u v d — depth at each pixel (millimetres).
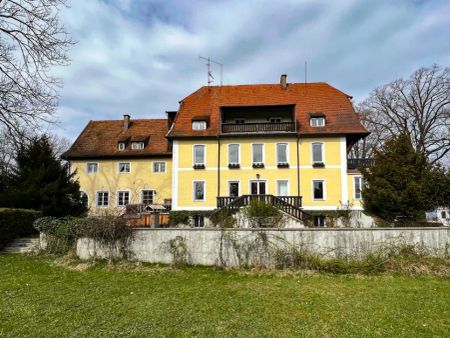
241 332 6359
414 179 14125
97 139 34125
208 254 12672
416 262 11500
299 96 29656
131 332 6336
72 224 15172
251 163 26328
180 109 29500
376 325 6707
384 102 35250
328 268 11414
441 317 7184
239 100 29844
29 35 14727
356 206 25016
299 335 6230
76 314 7332
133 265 12547
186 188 26453
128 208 27016
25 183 21078
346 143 26562
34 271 12000
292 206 19250
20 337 6094
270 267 11922
